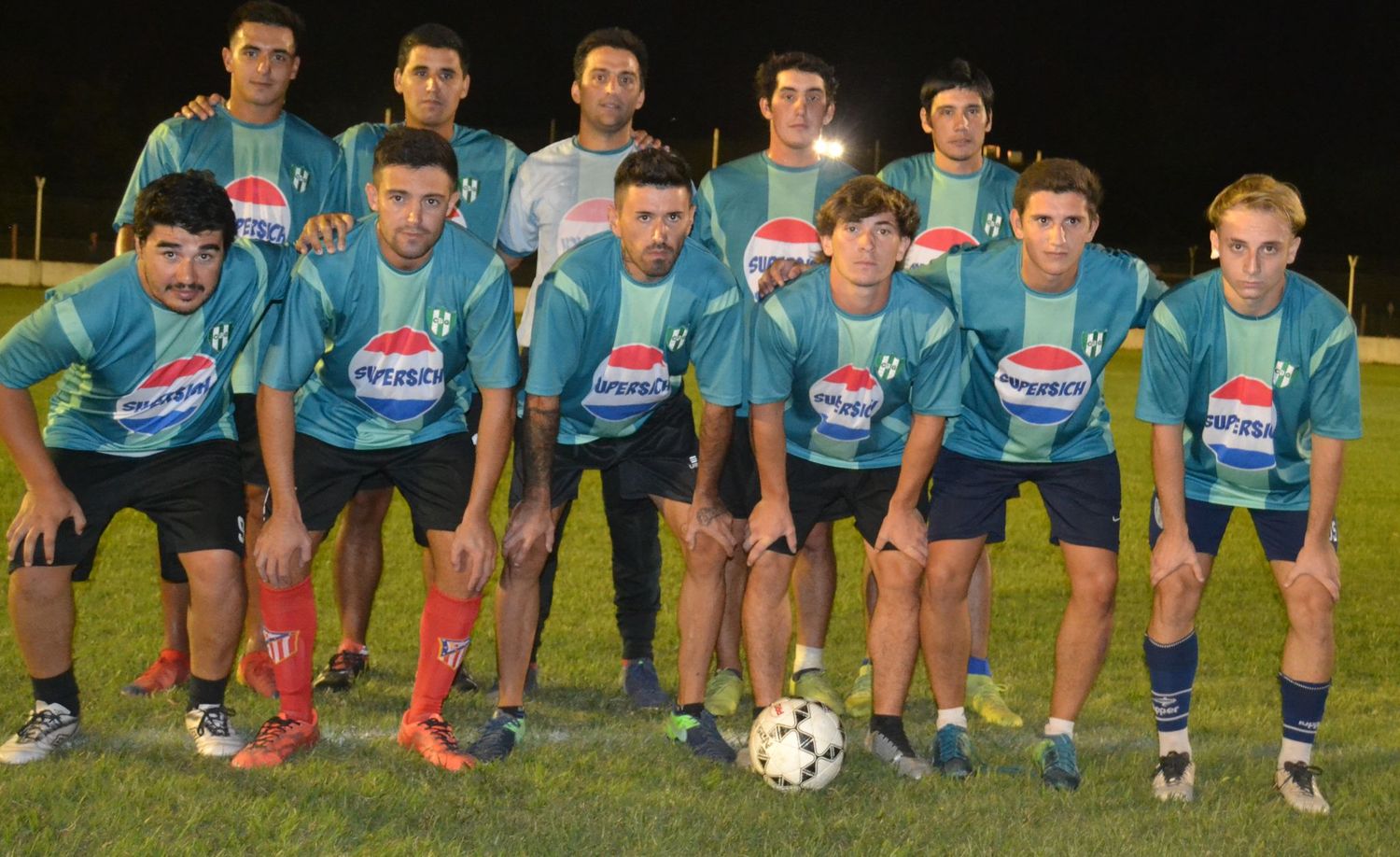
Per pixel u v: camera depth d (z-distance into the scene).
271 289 4.16
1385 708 5.07
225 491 4.12
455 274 4.09
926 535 4.30
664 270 4.03
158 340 3.96
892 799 3.92
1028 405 4.29
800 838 3.60
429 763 4.08
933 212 5.30
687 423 4.57
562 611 6.15
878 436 4.41
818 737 3.96
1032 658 5.67
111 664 4.95
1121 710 4.95
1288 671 4.07
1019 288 4.21
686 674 4.34
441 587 4.21
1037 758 4.23
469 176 5.36
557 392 4.20
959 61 5.20
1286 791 4.03
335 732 4.38
